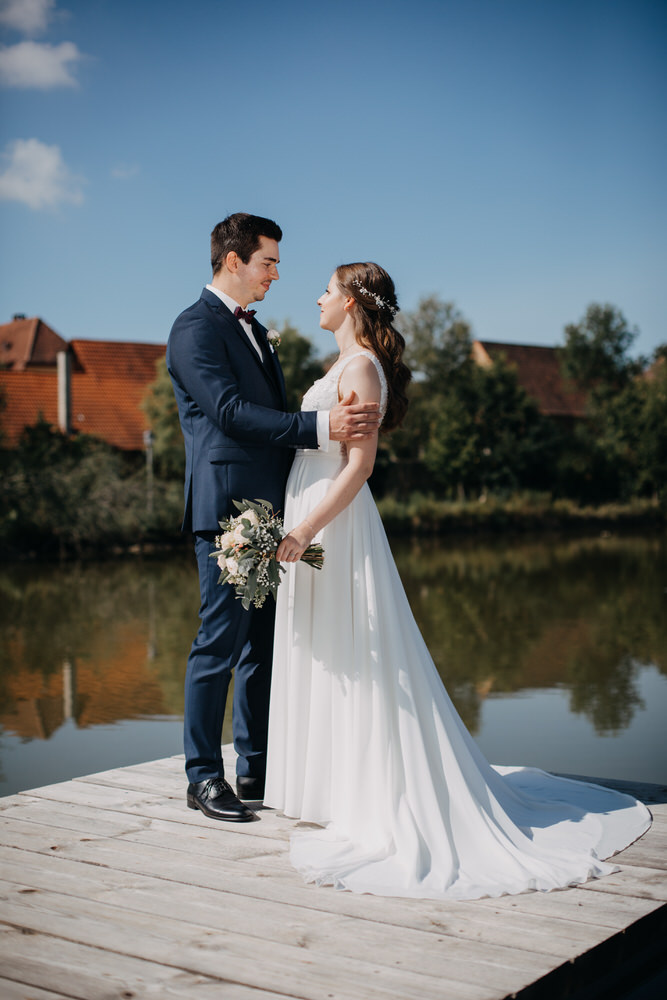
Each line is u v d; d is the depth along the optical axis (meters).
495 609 11.52
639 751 5.43
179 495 21.19
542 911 2.30
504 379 30.77
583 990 2.14
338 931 2.20
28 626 10.41
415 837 2.57
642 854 2.67
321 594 2.83
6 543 18.67
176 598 12.80
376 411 2.80
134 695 7.14
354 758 2.72
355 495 2.81
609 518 30.03
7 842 2.79
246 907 2.33
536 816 2.93
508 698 6.86
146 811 3.07
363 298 2.91
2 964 2.05
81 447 21.69
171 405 26.09
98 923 2.25
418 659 2.78
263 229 3.03
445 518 26.25
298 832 2.83
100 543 19.69
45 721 6.38
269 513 2.81
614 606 11.74
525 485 30.55
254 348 3.09
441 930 2.20
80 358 34.09
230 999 1.91
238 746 3.23
